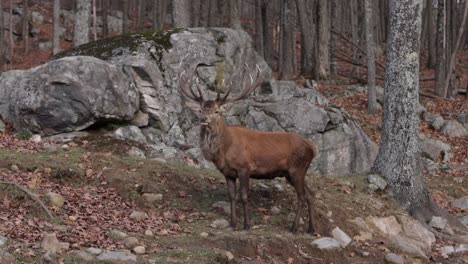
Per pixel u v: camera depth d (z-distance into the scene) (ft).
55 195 34.14
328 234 38.65
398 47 47.83
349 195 45.09
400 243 40.34
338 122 55.31
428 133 74.74
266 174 36.17
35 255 26.53
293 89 62.49
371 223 41.91
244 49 61.36
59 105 46.85
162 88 53.26
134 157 43.93
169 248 30.68
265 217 38.22
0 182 33.32
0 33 105.91
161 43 55.67
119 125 49.67
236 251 32.53
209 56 57.26
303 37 99.45
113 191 38.11
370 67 78.79
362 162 55.67
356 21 127.44
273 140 36.06
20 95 48.14
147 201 37.60
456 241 44.50
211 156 34.17
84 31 67.97
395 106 48.03
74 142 46.11
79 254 27.40
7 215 31.30
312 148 37.04
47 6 154.20
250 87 34.99
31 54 121.70
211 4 121.29
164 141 51.24
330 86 94.02
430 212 47.60
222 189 41.09
